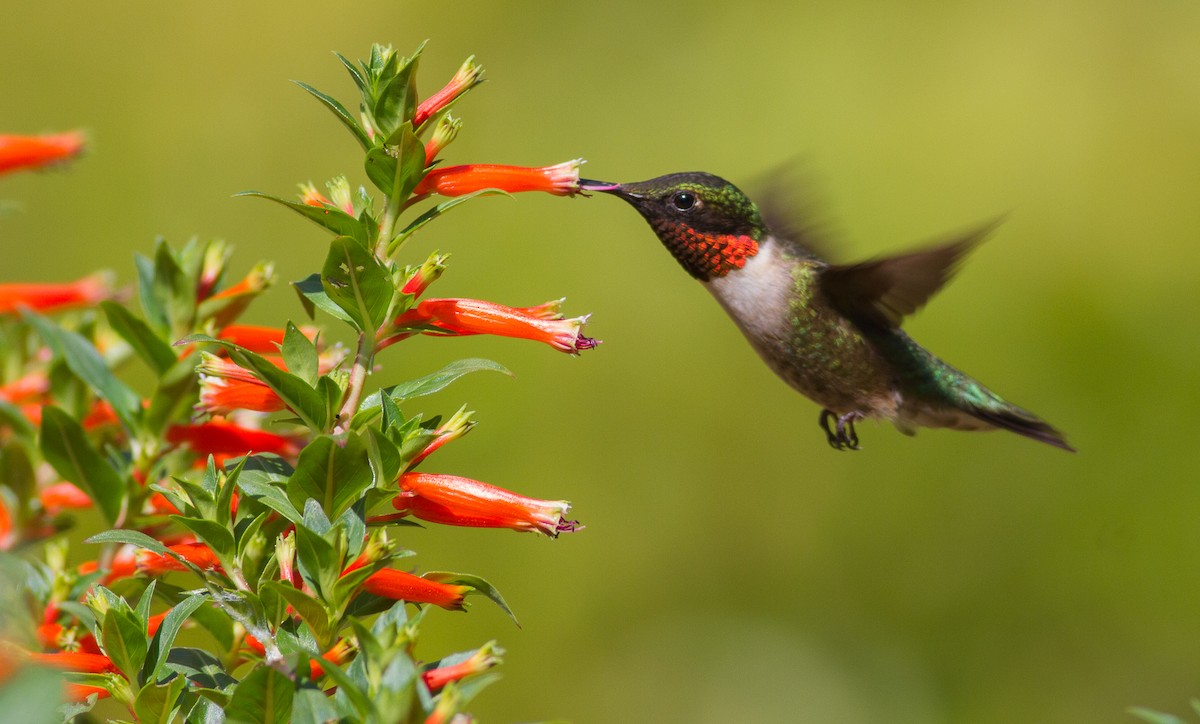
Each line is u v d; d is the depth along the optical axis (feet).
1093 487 42.83
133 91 42.32
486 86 46.16
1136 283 43.98
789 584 43.16
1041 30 46.88
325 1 44.70
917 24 47.32
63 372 16.03
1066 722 42.11
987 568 43.19
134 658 10.95
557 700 39.83
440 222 42.68
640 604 41.55
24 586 10.34
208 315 15.29
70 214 39.93
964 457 43.70
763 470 43.60
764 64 47.01
